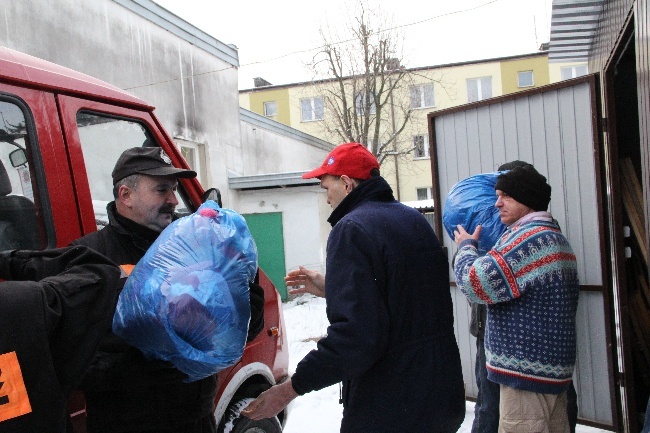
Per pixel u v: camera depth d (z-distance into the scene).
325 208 13.47
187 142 10.48
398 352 2.04
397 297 2.04
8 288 1.27
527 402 2.53
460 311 4.45
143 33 9.17
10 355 1.20
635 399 3.55
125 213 2.10
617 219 3.67
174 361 1.65
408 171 27.55
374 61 19.17
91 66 7.97
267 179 12.34
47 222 2.08
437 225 4.59
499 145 4.18
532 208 2.71
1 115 1.98
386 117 24.73
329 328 1.96
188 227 1.68
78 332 1.36
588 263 3.70
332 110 21.83
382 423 2.01
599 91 3.64
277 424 3.18
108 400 1.84
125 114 2.56
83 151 2.33
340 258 2.03
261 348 3.11
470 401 4.43
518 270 2.50
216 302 1.58
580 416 3.71
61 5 7.45
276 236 12.95
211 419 2.09
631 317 3.92
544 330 2.50
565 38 4.91
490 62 28.22
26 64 2.12
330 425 4.53
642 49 2.85
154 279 1.59
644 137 2.90
